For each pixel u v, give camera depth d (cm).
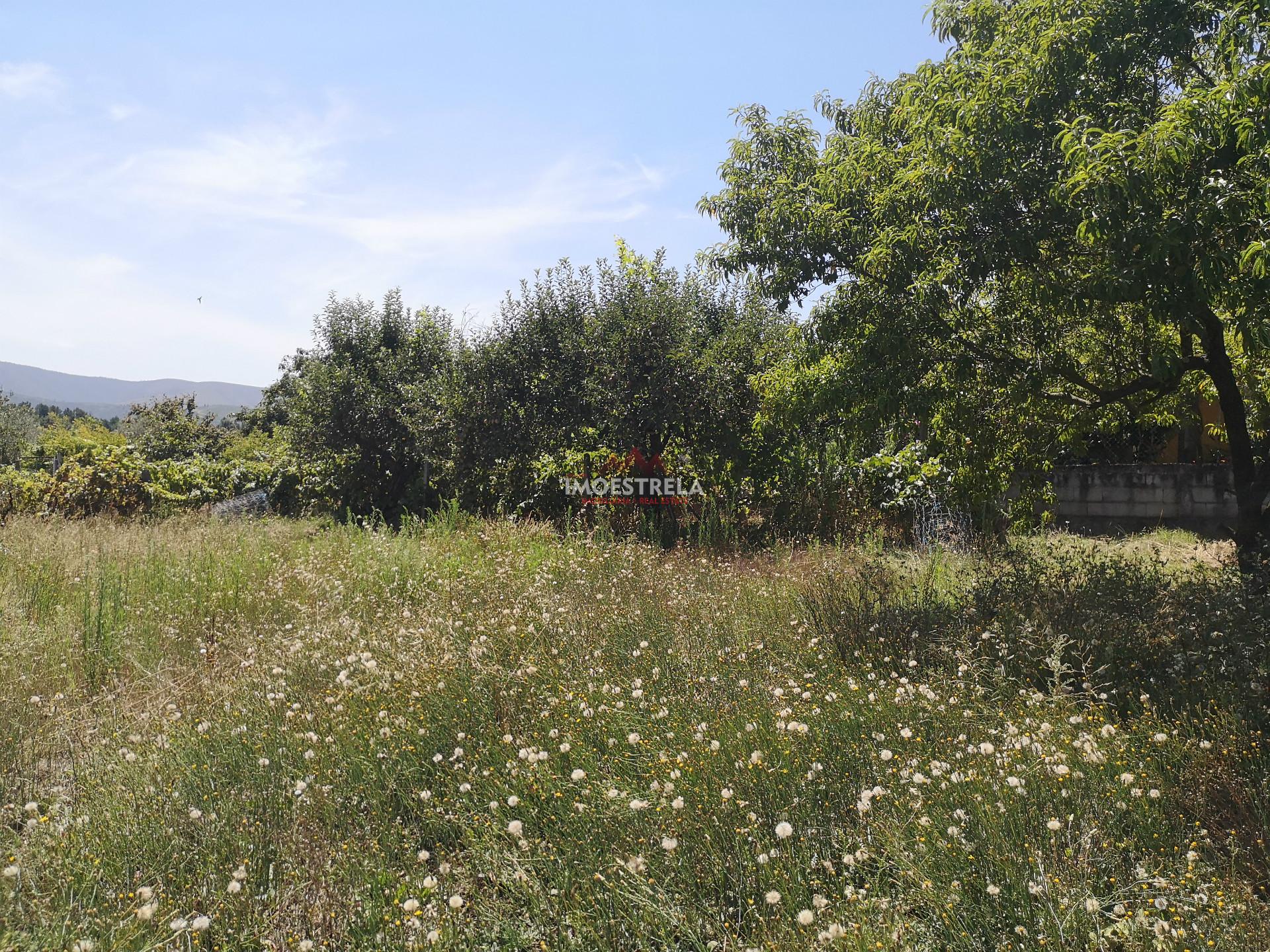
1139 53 574
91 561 852
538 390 1388
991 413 769
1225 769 332
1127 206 511
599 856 312
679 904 285
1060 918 252
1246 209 489
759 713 420
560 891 296
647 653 541
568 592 729
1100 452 1619
